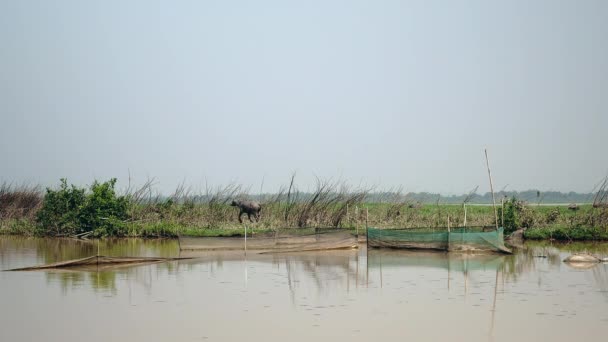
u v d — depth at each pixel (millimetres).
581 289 23750
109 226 44562
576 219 44094
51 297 22078
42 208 46500
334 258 33719
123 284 24719
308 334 17078
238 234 40969
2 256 33812
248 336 16891
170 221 46250
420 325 18094
